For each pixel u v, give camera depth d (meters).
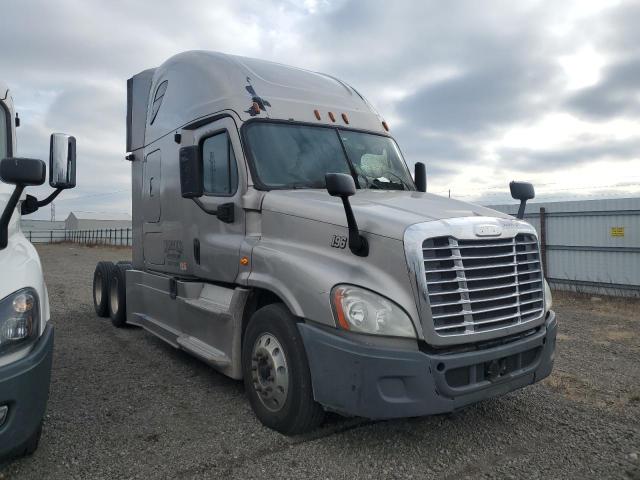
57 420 4.22
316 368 3.62
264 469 3.44
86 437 3.91
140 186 7.09
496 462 3.58
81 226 80.81
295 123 5.04
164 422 4.21
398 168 5.55
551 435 4.02
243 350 4.40
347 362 3.43
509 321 3.80
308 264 3.83
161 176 6.27
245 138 4.70
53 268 18.94
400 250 3.47
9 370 2.91
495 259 3.76
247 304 4.56
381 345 3.39
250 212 4.56
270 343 4.08
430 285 3.42
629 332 7.80
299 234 4.11
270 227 4.39
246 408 4.52
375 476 3.37
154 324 6.36
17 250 3.39
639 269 11.30
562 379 5.38
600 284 11.95
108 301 8.44
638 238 11.30
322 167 4.92
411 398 3.35
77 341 7.02
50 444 3.78
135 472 3.40
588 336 7.54
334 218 3.87
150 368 5.74
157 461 3.54
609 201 11.74
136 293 7.11
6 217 3.25
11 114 4.31
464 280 3.54
